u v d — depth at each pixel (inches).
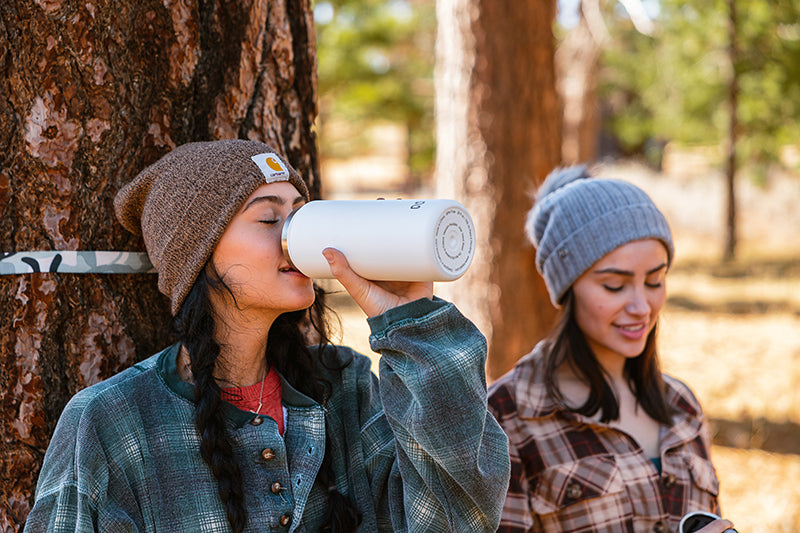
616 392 87.8
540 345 89.7
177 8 72.3
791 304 396.5
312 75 85.4
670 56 602.2
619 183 87.8
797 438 215.8
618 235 83.9
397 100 597.6
